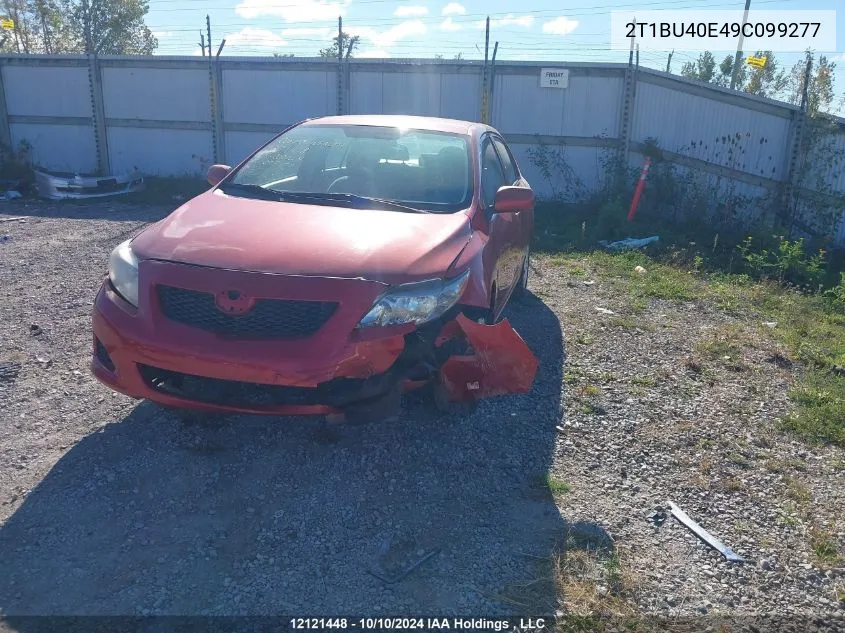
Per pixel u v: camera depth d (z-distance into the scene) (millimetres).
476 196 4980
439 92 13750
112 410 4574
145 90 14961
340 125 5715
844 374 5984
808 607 3229
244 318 3646
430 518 3674
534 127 13391
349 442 4270
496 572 3316
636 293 8055
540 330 6547
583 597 3189
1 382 4930
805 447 4660
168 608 3021
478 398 4258
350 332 3621
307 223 4219
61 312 6422
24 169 15383
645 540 3607
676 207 12516
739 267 9906
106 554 3320
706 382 5582
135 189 14148
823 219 12031
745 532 3727
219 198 4746
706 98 12555
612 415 4879
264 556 3354
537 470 4152
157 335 3693
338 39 13930
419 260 3936
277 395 3762
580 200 13273
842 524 3836
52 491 3742
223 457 4078
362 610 3057
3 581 3121
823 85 12266
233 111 14703
